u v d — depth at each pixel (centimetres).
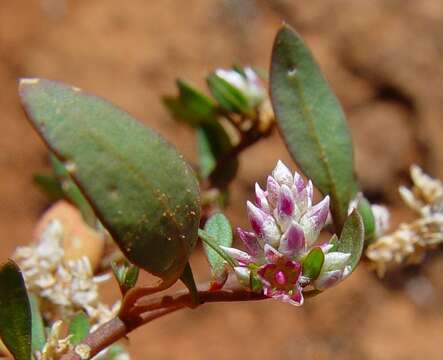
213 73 15
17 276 11
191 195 11
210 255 11
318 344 30
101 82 30
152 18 31
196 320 31
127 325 12
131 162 11
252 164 29
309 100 13
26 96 10
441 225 13
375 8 31
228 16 31
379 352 30
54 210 15
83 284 13
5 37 32
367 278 31
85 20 32
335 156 13
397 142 30
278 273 11
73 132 11
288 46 13
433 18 30
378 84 30
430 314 31
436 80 30
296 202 11
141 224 11
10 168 32
